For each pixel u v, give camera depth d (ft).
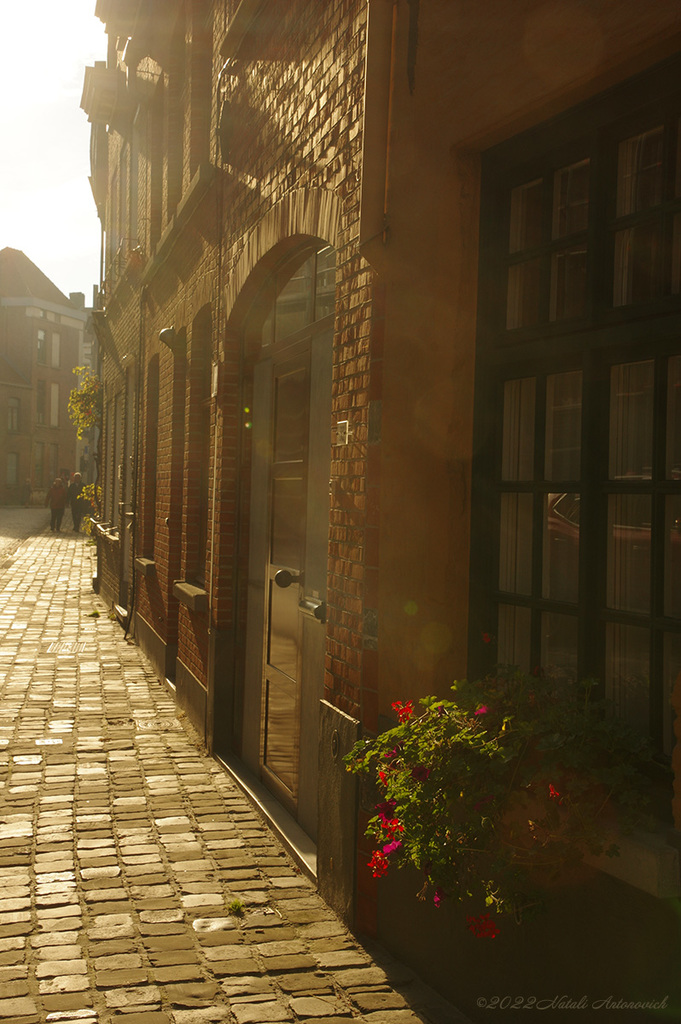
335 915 13.26
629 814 8.29
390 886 12.05
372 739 12.19
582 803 8.36
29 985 10.98
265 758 18.94
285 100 17.46
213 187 23.81
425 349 11.50
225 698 21.31
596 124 9.57
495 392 11.23
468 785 9.05
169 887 14.02
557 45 9.50
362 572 13.01
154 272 33.78
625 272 9.37
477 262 11.38
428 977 11.16
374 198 12.47
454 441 11.26
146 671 31.42
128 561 41.52
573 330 9.86
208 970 11.46
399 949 11.83
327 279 16.19
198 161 26.18
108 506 52.54
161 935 12.41
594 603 9.55
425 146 11.70
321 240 16.11
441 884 9.41
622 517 9.37
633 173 9.34
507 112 10.24
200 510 26.99
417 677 11.59
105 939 12.23
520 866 8.69
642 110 9.12
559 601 10.12
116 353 49.29
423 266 11.57
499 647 11.17
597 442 9.57
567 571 10.06
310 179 15.74
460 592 11.35
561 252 10.22
